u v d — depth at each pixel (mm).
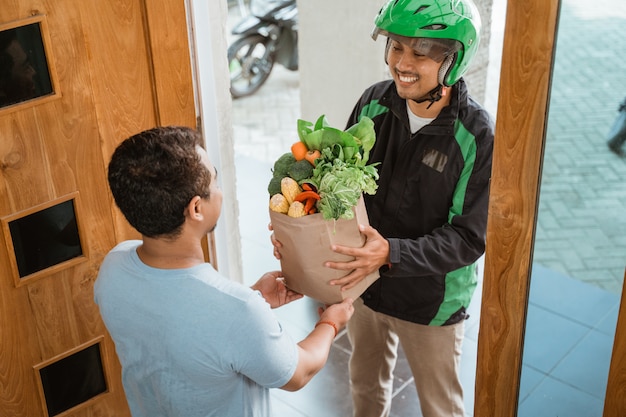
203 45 2510
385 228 2328
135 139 1533
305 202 1912
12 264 2129
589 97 1522
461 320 2377
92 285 2330
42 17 1984
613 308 1653
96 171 2234
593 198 1597
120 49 2191
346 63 3615
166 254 1556
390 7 2080
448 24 2004
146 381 1652
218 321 1511
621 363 1629
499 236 1771
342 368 3197
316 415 2961
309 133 1951
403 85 2113
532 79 1577
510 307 1822
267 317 1551
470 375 3164
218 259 2902
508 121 1648
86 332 2367
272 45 6062
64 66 2070
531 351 1840
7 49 1960
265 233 4199
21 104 2021
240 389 1640
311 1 3596
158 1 2207
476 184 2160
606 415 1700
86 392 2453
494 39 5879
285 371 1593
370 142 1957
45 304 2250
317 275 1982
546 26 1517
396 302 2363
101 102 2195
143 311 1551
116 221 2322
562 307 1735
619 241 1606
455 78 2088
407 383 3119
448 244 2168
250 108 5902
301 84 3871
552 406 1854
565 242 1678
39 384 2307
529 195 1680
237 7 7273
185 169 1502
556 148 1607
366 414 2678
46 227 2182
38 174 2111
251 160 5016
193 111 2441
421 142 2215
